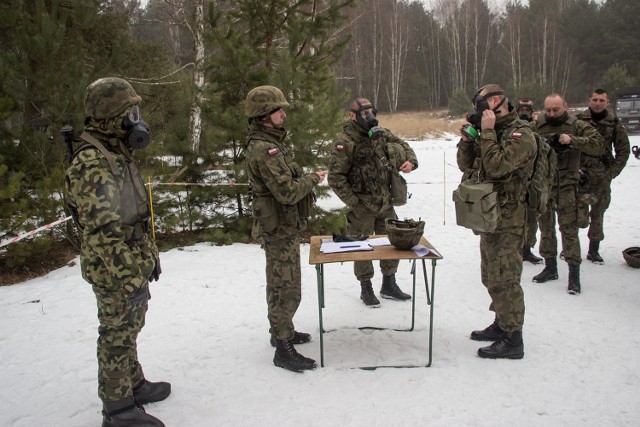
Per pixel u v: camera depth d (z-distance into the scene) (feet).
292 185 11.45
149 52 45.29
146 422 9.57
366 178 15.43
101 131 8.99
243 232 25.71
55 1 22.45
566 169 16.72
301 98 25.85
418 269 19.95
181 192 26.27
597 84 126.31
